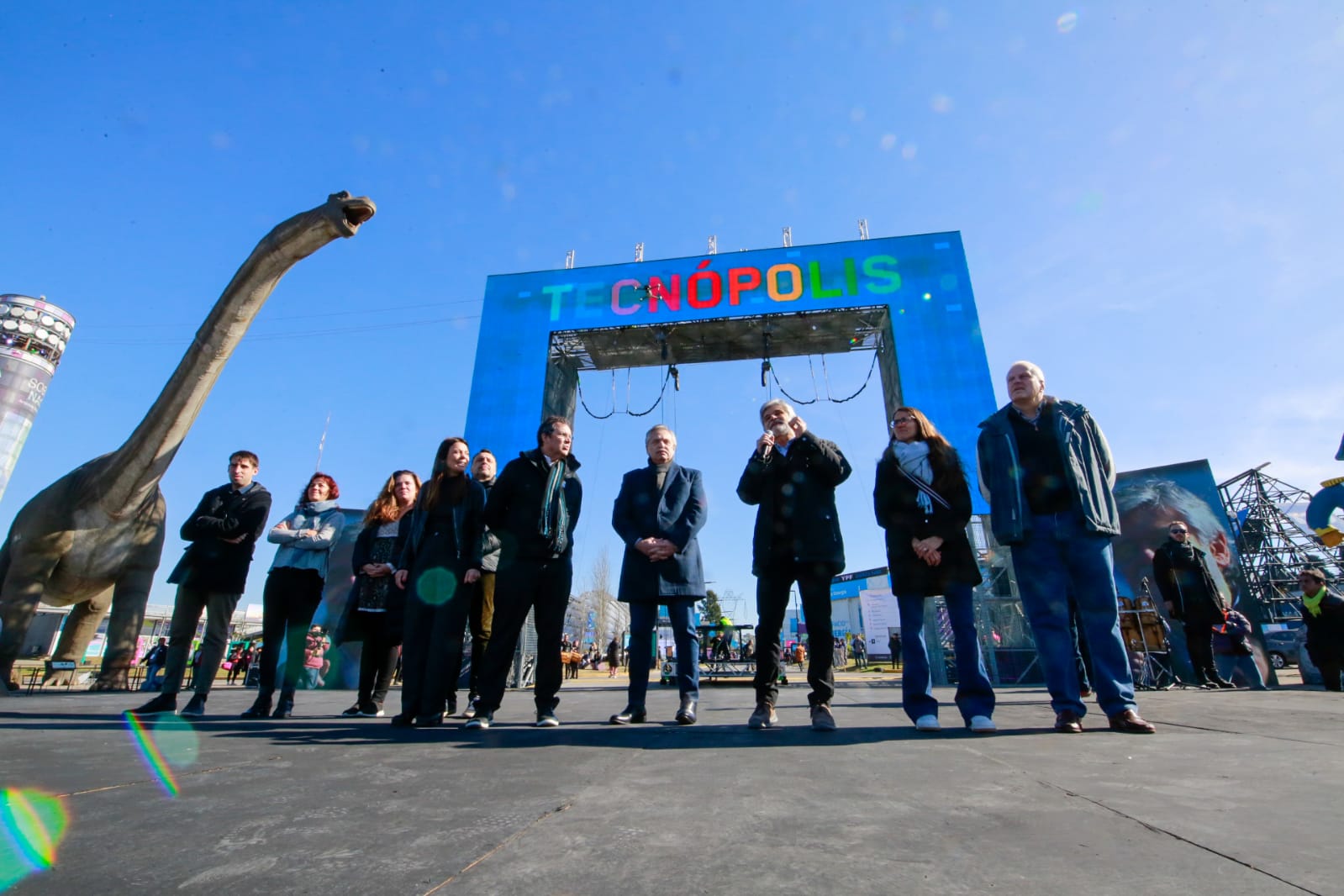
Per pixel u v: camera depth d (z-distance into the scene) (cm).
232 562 421
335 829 121
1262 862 97
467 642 896
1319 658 675
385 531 461
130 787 160
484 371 1054
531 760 201
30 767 188
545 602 348
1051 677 289
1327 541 1123
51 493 819
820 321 1050
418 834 118
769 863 100
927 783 161
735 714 402
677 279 1070
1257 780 159
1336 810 129
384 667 435
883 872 96
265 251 746
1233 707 392
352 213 737
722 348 1126
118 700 548
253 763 196
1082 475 304
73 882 93
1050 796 144
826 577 315
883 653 2988
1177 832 114
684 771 180
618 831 119
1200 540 948
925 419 336
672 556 370
